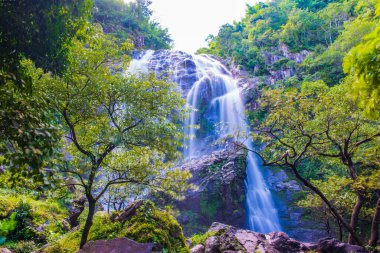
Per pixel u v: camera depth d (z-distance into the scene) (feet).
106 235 21.95
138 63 114.83
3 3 11.81
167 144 22.61
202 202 63.26
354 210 34.09
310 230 64.85
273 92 33.58
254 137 36.78
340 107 31.73
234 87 112.37
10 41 12.47
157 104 22.35
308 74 115.44
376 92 13.47
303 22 162.09
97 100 21.79
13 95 11.68
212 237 30.12
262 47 163.84
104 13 153.28
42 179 10.69
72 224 36.09
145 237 20.76
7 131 10.49
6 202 32.53
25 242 26.99
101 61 21.97
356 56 12.81
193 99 106.01
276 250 28.66
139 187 27.78
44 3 12.25
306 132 34.17
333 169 58.44
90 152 21.58
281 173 83.71
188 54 136.26
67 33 13.88
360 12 136.98
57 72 14.43
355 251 27.43
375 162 31.12
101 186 30.04
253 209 75.56
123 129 22.09
